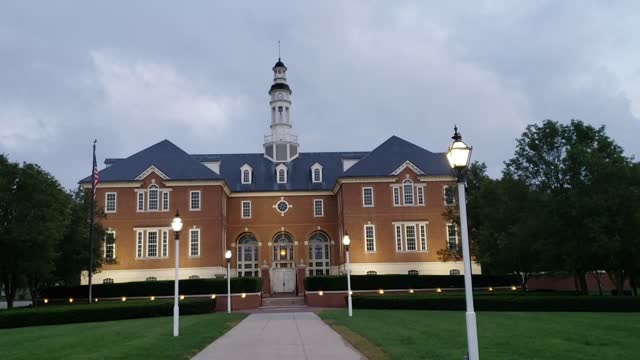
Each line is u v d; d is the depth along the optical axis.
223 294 48.41
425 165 61.28
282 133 71.56
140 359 16.33
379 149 62.91
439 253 53.81
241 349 18.84
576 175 36.72
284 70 73.75
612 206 34.03
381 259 58.69
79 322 33.84
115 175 59.22
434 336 20.77
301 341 20.80
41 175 41.25
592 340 19.14
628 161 37.00
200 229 58.72
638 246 34.69
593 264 38.19
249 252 65.56
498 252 45.38
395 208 59.66
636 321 26.30
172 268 57.69
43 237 38.88
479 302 36.12
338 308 45.41
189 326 27.06
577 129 38.69
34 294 47.81
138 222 58.31
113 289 50.12
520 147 40.75
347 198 59.81
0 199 38.72
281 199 66.31
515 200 41.03
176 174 59.84
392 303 39.28
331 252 65.50
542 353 16.33
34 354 18.00
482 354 16.12
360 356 16.88
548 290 53.06
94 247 50.81
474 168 50.50
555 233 36.94
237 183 67.50
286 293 64.06
